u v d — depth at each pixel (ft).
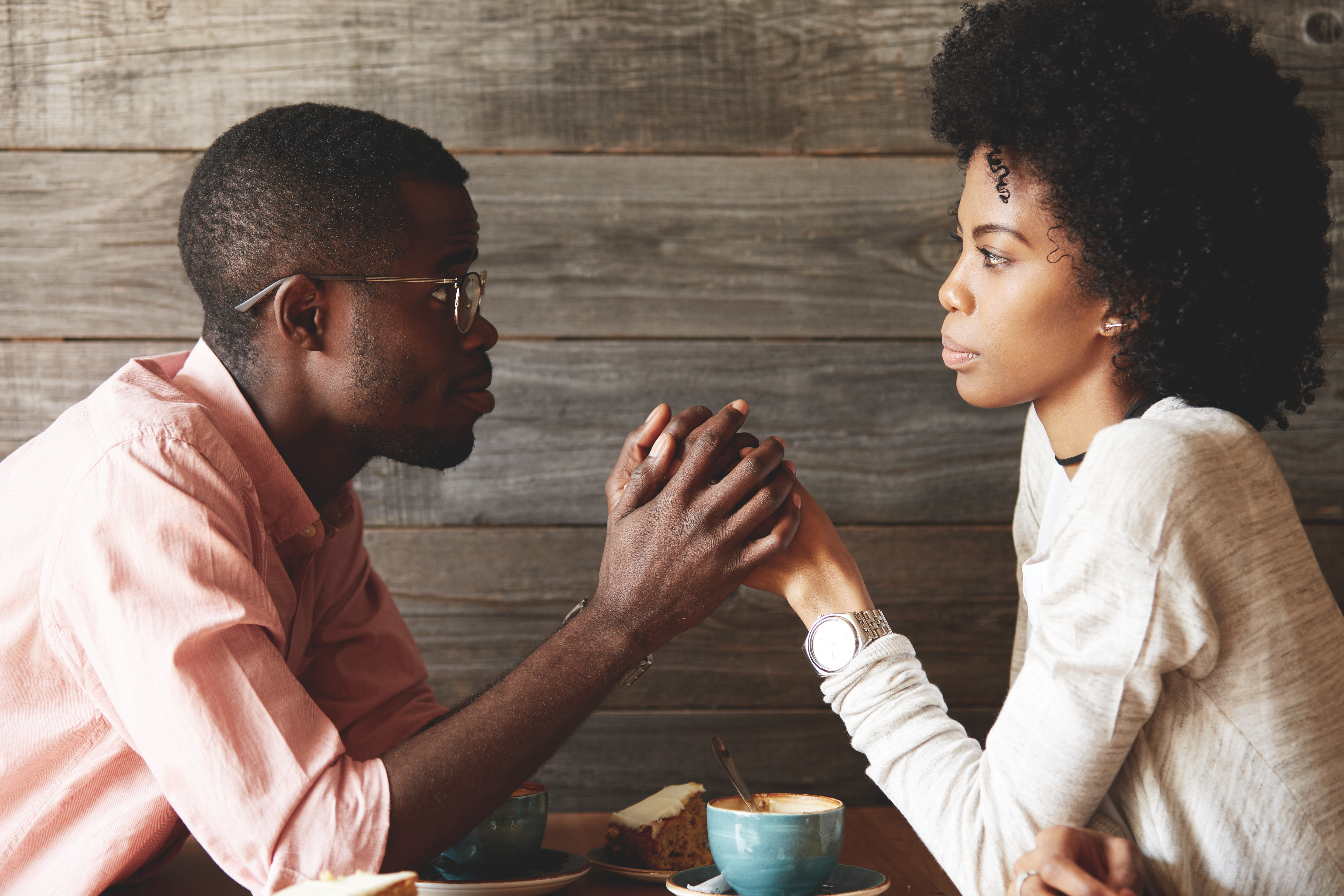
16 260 4.21
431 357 3.00
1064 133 2.40
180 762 2.36
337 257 2.88
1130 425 2.37
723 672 4.43
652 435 3.08
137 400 2.74
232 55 4.28
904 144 4.48
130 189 4.25
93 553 2.48
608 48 4.39
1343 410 4.49
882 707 2.60
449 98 4.34
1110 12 2.49
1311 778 2.22
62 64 4.22
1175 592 2.19
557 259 4.37
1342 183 4.50
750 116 4.43
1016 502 4.49
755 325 4.43
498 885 2.92
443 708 3.76
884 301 4.46
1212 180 2.40
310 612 3.46
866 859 3.46
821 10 4.46
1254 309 2.47
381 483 4.32
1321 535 4.47
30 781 2.69
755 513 2.73
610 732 4.39
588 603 2.82
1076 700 2.23
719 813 2.80
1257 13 4.49
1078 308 2.52
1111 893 1.96
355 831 2.35
